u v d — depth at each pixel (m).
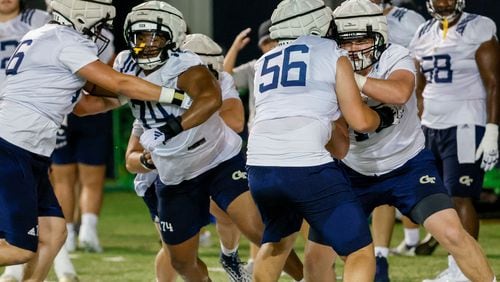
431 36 25.67
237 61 41.41
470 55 25.12
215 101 18.53
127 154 20.75
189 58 18.81
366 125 17.48
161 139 18.27
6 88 19.22
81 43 18.77
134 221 37.56
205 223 20.97
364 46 18.95
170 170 19.81
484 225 35.81
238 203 20.20
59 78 18.91
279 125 17.70
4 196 18.97
